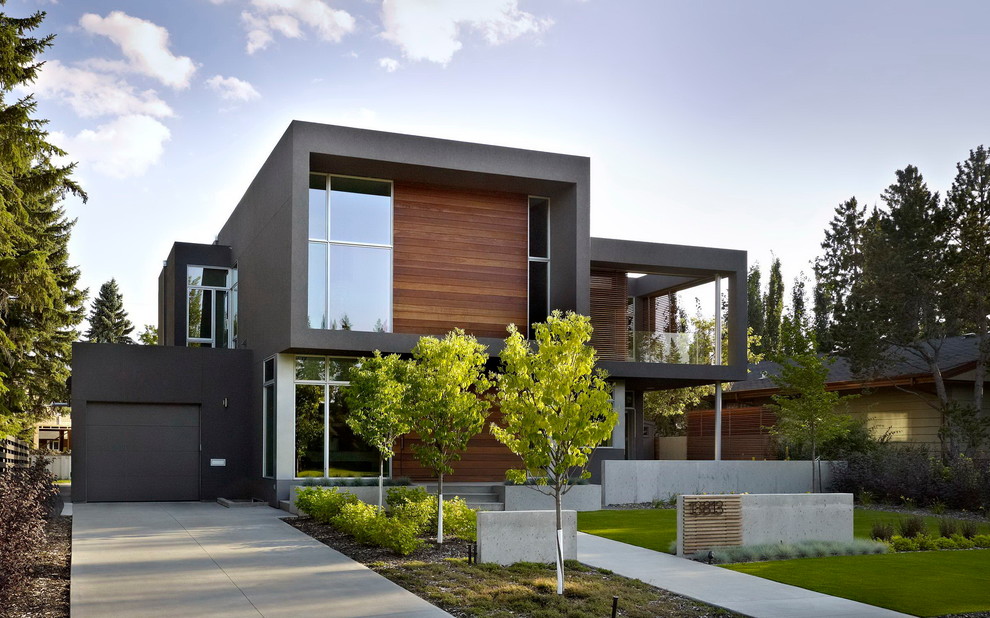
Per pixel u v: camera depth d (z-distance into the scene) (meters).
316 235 19.33
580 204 20.62
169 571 10.28
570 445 9.74
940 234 25.59
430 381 13.13
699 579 10.55
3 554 8.50
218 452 21.66
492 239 20.94
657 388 27.95
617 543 13.73
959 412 23.58
